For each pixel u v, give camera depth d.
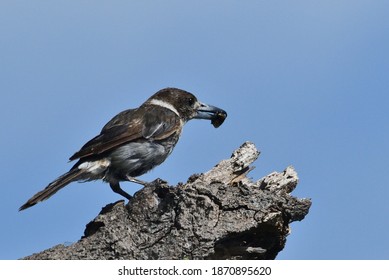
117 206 10.80
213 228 10.10
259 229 10.41
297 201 10.73
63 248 10.18
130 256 10.05
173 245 10.06
